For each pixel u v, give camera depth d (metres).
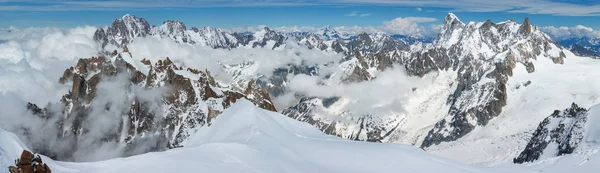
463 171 93.31
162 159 78.06
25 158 63.41
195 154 83.12
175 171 72.56
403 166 90.88
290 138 110.94
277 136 110.94
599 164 131.00
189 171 73.19
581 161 137.38
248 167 77.94
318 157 94.25
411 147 107.25
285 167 81.06
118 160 76.19
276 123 126.56
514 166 138.75
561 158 145.62
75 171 68.44
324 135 127.81
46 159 68.38
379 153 97.75
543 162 146.88
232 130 119.44
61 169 67.50
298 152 96.81
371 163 91.00
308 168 84.44
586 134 190.75
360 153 97.38
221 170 75.19
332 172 84.88
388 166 89.94
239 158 82.56
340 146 103.75
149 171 71.81
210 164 77.94
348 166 89.12
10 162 63.12
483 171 96.56
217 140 114.50
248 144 93.69
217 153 84.81
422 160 96.19
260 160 82.19
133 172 71.19
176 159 78.75
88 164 72.75
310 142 107.88
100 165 73.31
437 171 90.56
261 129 112.00
